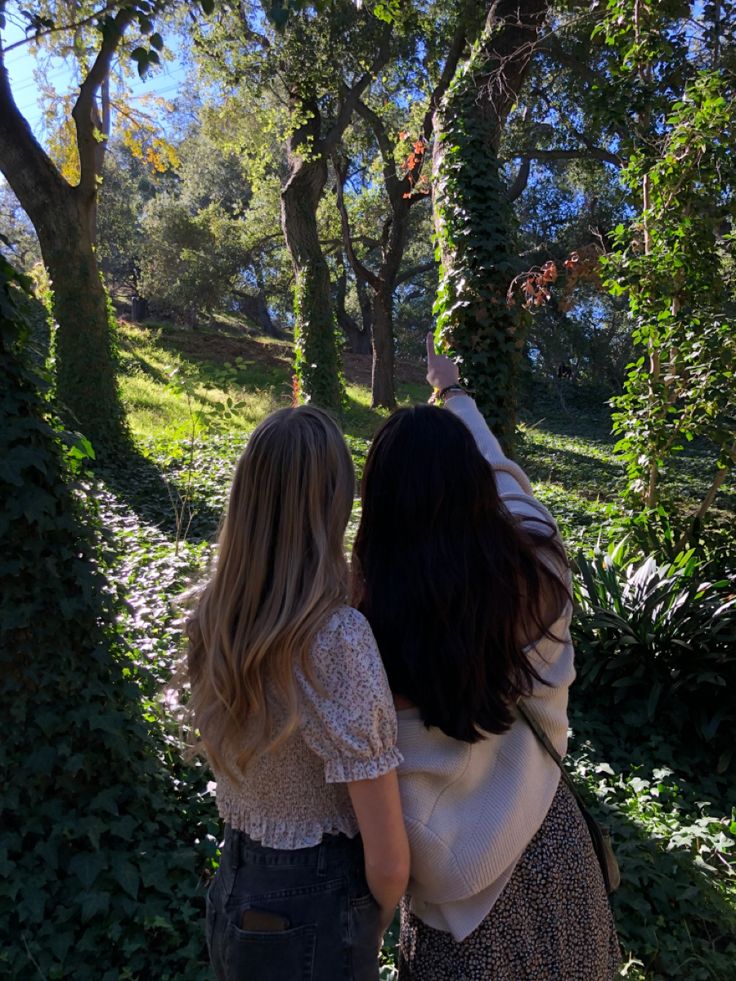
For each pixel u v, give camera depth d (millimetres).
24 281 3100
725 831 3854
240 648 1313
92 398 12633
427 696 1376
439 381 2463
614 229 7332
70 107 19000
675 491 14586
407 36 17375
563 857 1529
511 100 7520
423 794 1424
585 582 5688
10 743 2975
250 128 22734
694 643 4973
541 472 17891
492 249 6965
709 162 6703
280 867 1384
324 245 29375
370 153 26109
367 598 1435
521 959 1454
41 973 2564
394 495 1416
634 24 7203
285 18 5148
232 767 1388
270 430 1384
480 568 1391
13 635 2971
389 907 1376
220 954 1415
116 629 3463
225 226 32938
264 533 1343
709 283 6922
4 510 2914
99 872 2875
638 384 7172
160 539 7938
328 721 1280
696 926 3182
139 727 3307
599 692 5211
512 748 1511
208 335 32062
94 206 13094
